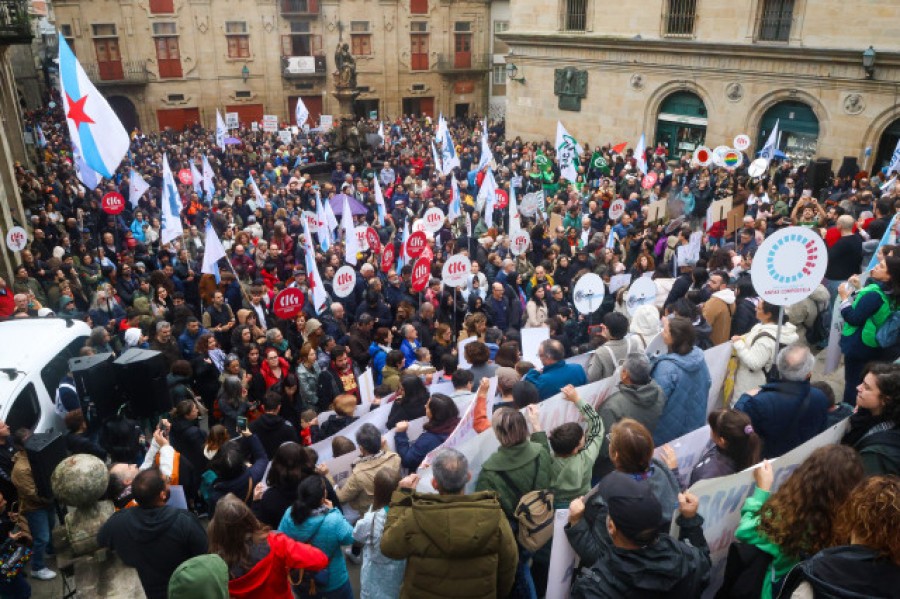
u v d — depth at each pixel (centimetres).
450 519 336
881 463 369
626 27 2884
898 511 269
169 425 598
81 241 1577
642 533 297
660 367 516
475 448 445
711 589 405
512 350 637
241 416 766
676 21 2742
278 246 1462
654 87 2861
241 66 4441
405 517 349
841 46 2311
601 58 3000
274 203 1980
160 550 398
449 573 338
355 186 2244
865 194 1329
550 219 1611
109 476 490
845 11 2283
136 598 413
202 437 675
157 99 4300
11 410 689
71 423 633
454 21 4884
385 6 4647
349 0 4550
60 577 620
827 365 723
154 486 402
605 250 1165
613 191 2047
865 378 402
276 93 4572
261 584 372
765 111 2577
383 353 853
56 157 2667
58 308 1146
